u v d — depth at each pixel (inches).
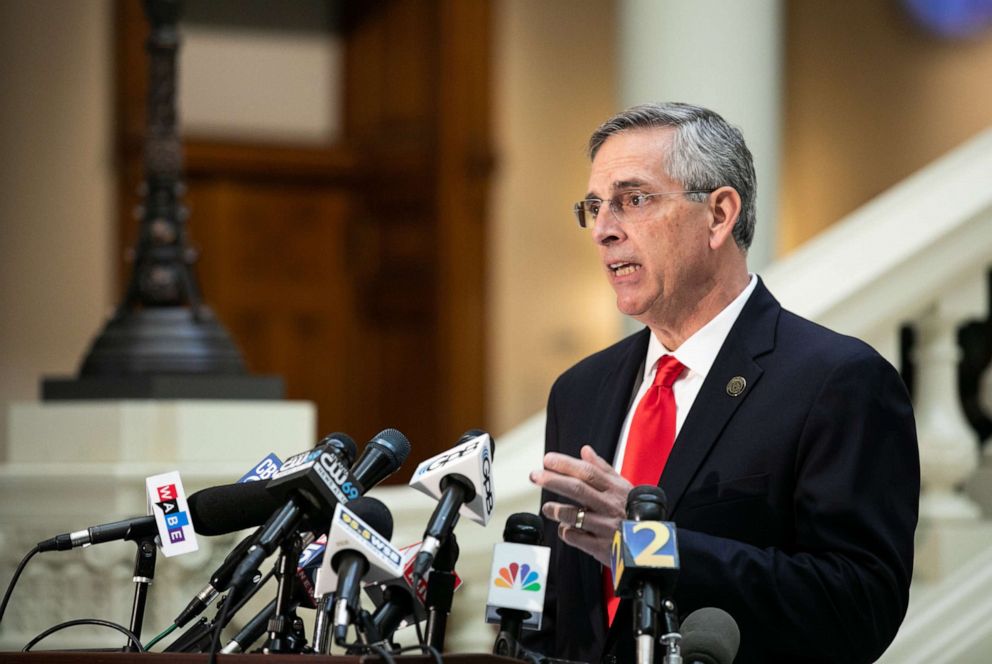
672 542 256.1
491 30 1373.0
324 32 1437.0
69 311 1266.0
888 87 1387.8
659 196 326.0
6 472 518.0
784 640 300.0
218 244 1389.0
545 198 1386.6
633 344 361.1
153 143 558.3
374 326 1419.8
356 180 1428.4
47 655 260.4
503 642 280.1
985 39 1322.6
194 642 292.4
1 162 1256.8
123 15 1280.8
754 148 779.4
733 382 325.7
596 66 1408.7
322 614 271.0
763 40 785.6
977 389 537.0
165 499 296.4
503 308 1369.3
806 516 309.0
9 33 1267.2
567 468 280.1
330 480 260.4
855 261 507.8
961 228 493.0
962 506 489.1
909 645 465.4
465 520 499.2
